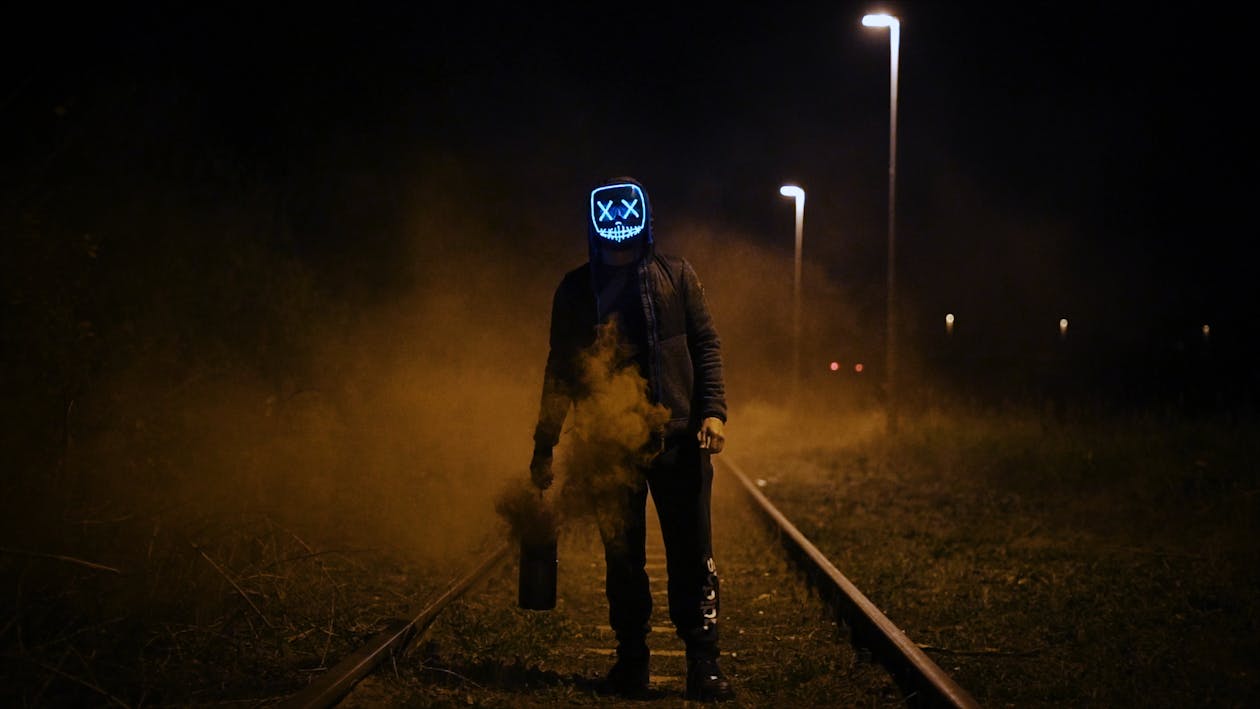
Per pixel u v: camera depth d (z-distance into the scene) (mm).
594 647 7090
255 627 6504
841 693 5855
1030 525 12461
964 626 7555
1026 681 6133
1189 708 5660
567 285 5539
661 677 6262
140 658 5492
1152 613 7855
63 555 5969
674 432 5398
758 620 7891
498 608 8039
